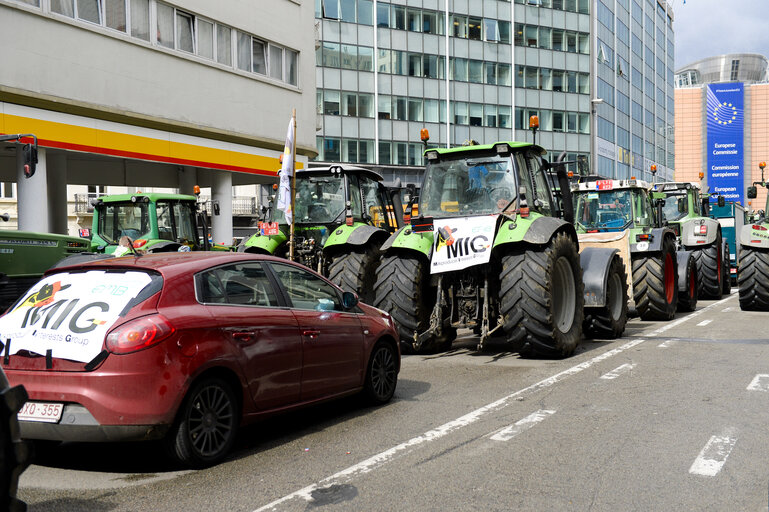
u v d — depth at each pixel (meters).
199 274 4.96
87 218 35.12
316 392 5.70
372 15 45.62
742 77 166.62
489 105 50.28
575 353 9.23
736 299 18.12
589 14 55.22
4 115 15.23
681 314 14.26
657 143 77.25
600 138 58.06
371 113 45.69
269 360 5.19
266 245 11.93
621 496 3.99
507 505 3.88
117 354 4.34
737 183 101.94
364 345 6.30
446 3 48.31
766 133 114.56
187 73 20.22
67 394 4.36
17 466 2.39
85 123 17.14
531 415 5.91
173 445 4.54
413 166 47.09
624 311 10.91
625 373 7.71
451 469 4.54
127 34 18.30
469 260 8.47
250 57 22.84
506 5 50.94
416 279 8.97
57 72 16.33
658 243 12.52
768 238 13.66
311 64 25.67
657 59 77.31
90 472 4.66
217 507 3.95
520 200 8.61
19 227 15.95
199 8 20.58
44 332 4.57
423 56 47.47
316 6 43.84
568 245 8.80
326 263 11.80
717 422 5.57
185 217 14.66
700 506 3.82
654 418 5.72
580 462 4.62
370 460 4.78
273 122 23.73
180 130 19.98
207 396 4.73
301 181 12.19
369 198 12.80
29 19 15.66
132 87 18.41
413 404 6.49
